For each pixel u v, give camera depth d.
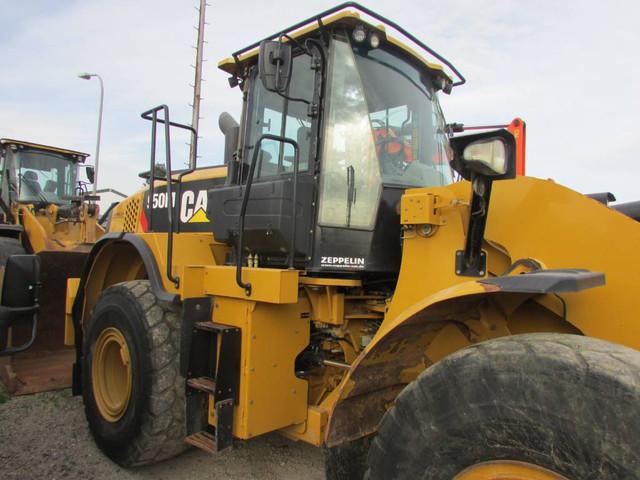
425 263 2.54
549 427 1.53
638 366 1.48
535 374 1.58
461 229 2.44
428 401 1.81
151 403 3.09
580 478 1.46
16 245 5.72
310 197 2.93
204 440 2.85
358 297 3.02
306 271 2.94
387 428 1.92
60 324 5.41
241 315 2.83
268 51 2.71
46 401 4.41
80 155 10.10
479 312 2.24
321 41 3.00
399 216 3.03
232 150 3.67
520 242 2.31
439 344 2.39
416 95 3.37
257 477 3.25
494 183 2.41
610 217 2.17
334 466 2.53
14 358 5.09
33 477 3.18
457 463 1.73
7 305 3.23
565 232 2.24
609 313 2.11
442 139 3.56
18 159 9.31
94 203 8.35
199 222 4.10
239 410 2.75
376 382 2.30
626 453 1.38
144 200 4.90
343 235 2.93
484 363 1.70
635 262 2.10
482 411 1.67
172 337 3.21
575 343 1.65
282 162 3.19
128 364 3.29
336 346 3.09
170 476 3.26
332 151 2.95
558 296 2.14
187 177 4.29
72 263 5.48
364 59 3.10
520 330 2.32
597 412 1.45
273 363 2.85
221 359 2.72
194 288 3.05
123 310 3.34
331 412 2.22
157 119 3.44
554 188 2.29
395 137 3.17
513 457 1.61
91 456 3.49
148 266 3.36
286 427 3.05
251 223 3.09
